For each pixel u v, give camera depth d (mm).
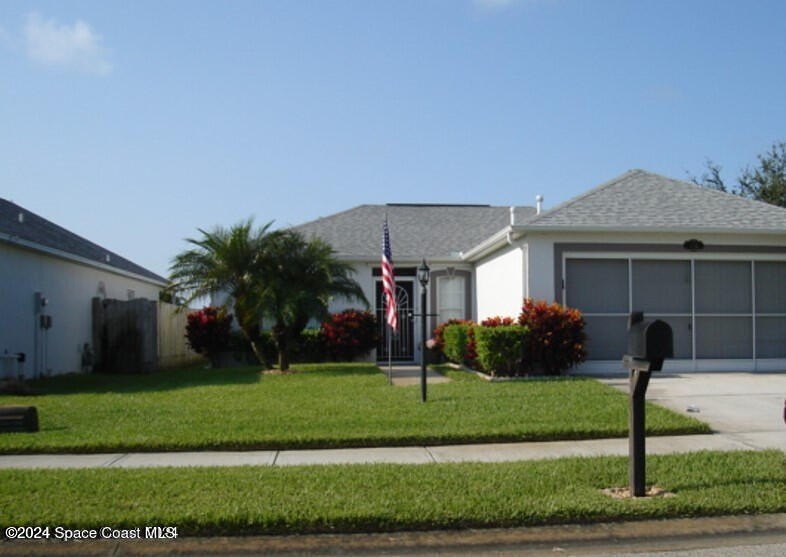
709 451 8125
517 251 15430
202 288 16359
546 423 9289
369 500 6117
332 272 16625
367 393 12070
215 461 7836
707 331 15039
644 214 15039
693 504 6109
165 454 8203
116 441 8359
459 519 5770
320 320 16297
